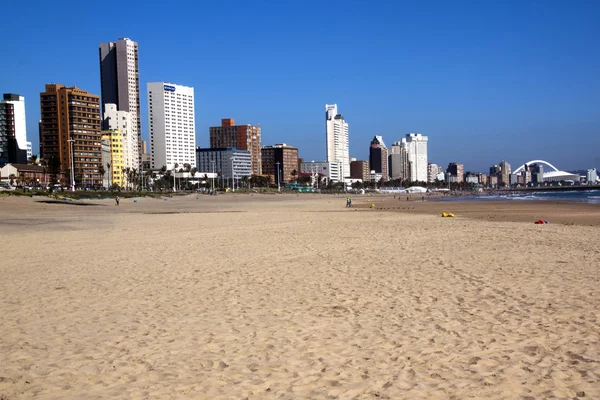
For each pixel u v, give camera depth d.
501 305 10.66
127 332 9.27
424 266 16.05
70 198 86.00
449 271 15.00
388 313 10.27
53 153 177.75
